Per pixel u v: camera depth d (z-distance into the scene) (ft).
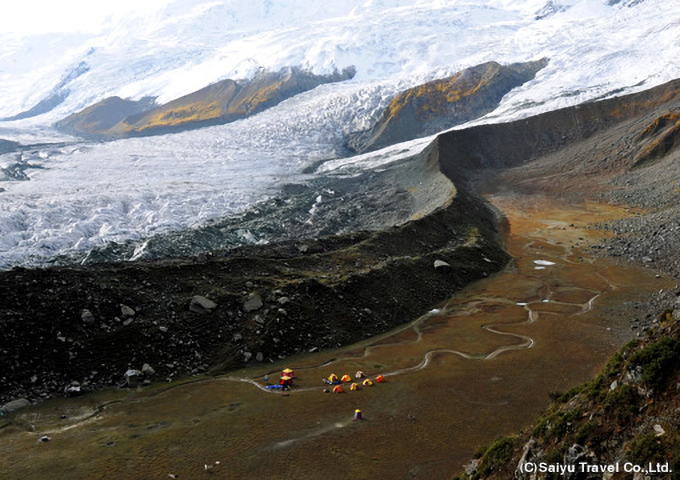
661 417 36.17
